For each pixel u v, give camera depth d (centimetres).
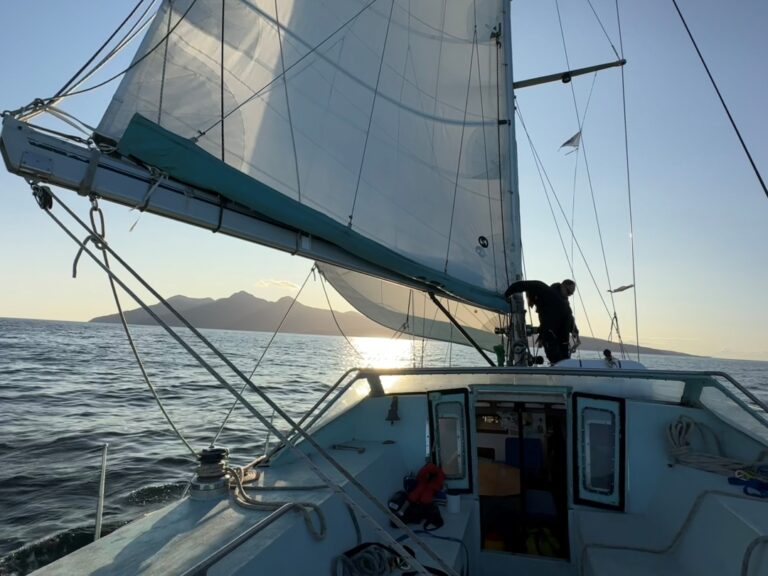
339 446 375
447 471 387
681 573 265
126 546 198
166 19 279
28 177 174
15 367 3081
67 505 786
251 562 187
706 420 351
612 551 293
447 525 337
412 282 424
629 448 359
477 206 550
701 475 298
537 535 388
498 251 569
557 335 521
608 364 454
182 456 1102
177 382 2641
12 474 940
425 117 494
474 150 554
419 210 473
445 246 498
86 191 187
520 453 430
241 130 314
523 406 442
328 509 253
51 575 175
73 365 3403
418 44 494
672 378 339
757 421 304
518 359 559
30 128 174
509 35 628
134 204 204
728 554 231
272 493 263
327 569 238
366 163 418
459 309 662
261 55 331
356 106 414
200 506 243
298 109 359
